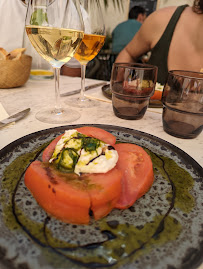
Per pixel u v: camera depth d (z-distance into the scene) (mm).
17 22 1284
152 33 1555
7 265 210
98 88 1088
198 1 1380
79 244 245
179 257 232
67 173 332
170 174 385
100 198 295
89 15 741
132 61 1694
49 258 223
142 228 275
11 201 304
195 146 544
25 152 419
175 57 1459
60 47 590
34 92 950
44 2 538
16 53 940
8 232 251
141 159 395
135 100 665
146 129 637
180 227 276
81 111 752
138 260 228
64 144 375
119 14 4258
